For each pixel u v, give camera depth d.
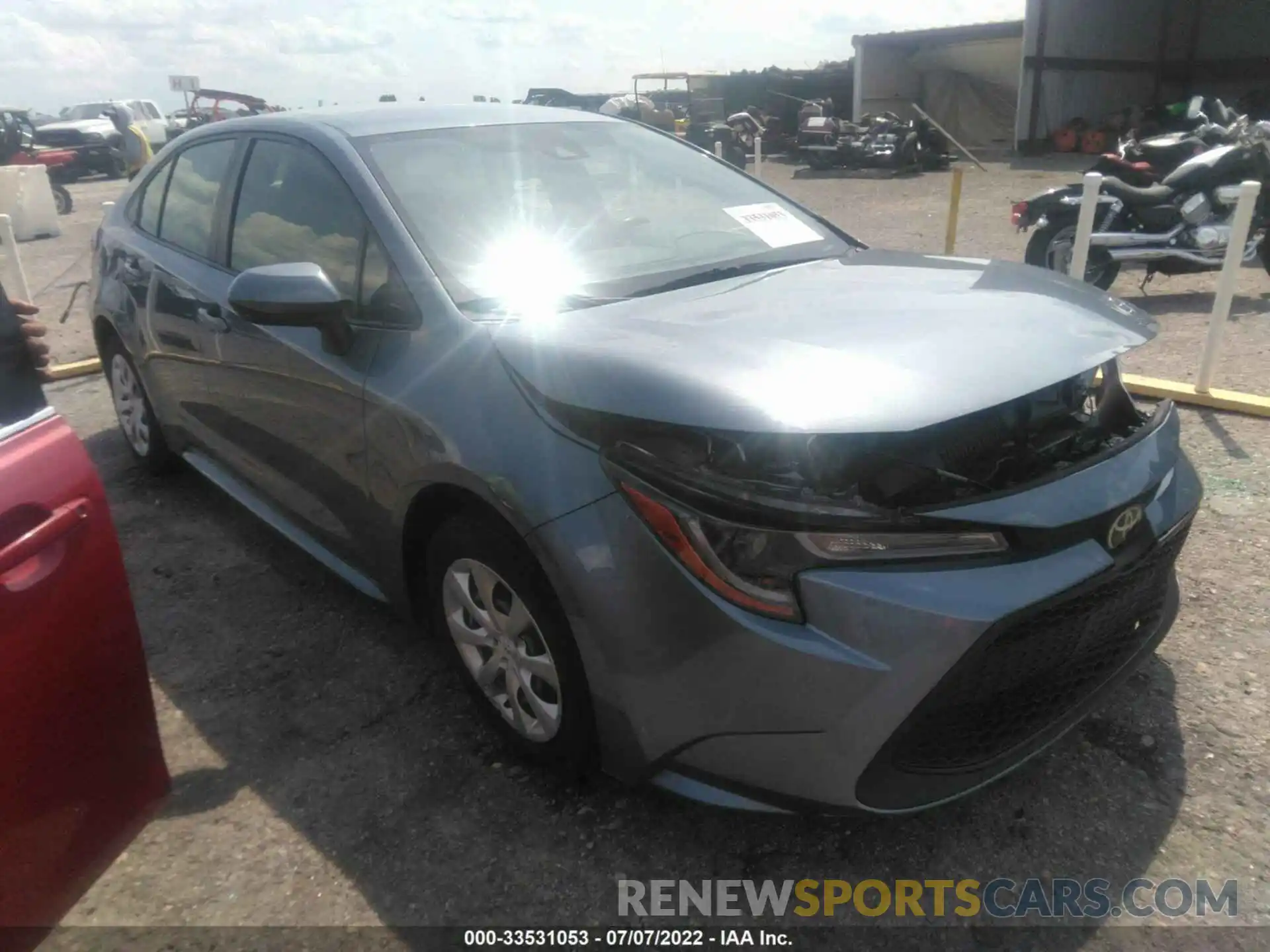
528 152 3.24
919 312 2.36
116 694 1.78
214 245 3.59
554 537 2.11
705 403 1.96
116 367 4.57
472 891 2.21
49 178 14.88
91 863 1.74
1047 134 23.12
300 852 2.33
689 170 3.51
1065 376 2.08
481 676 2.57
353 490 2.82
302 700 2.91
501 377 2.33
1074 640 2.08
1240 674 2.80
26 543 1.59
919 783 2.04
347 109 3.47
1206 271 7.11
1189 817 2.32
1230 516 3.71
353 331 2.74
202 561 3.80
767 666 1.92
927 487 2.09
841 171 19.89
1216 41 24.78
